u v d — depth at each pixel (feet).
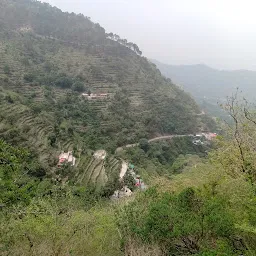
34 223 22.61
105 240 23.12
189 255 19.15
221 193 24.76
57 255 20.33
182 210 20.80
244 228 17.88
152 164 157.79
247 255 18.38
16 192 31.53
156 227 19.86
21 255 20.12
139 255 19.52
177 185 31.86
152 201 25.57
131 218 23.66
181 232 18.72
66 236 21.88
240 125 27.53
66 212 26.91
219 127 31.86
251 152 26.43
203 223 19.08
